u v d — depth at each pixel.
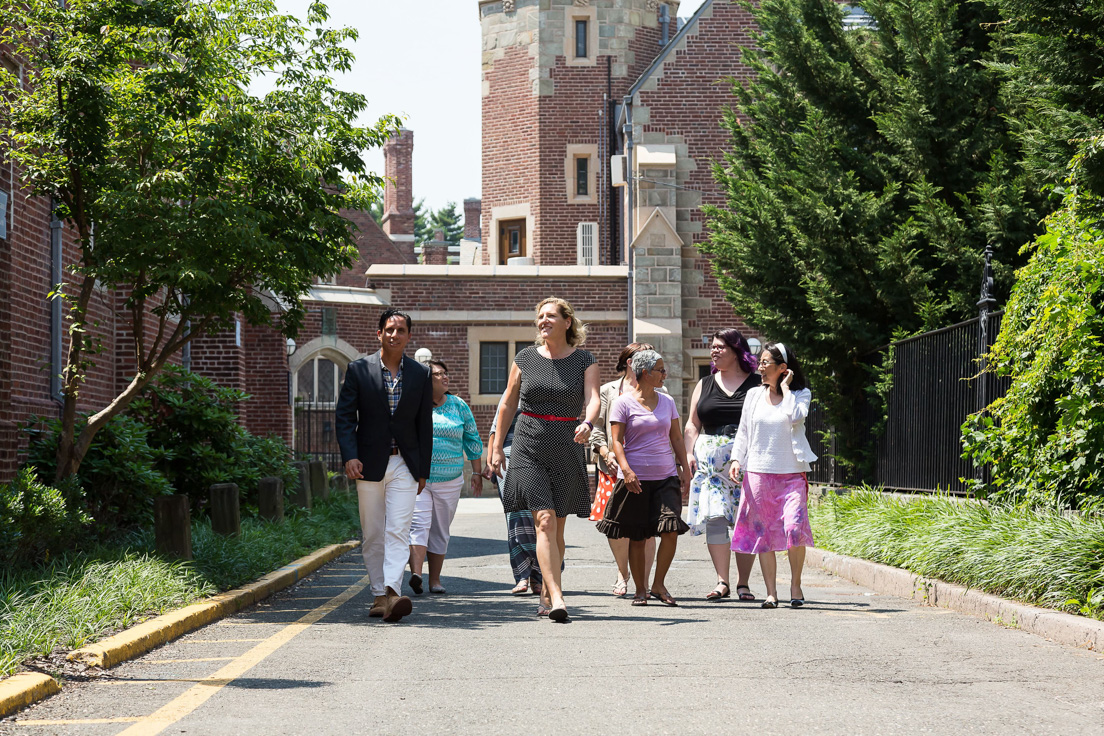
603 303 32.16
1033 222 15.09
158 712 5.34
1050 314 9.70
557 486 8.64
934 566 9.68
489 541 16.56
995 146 16.44
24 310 13.18
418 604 9.62
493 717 5.18
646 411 9.46
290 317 11.12
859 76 18.66
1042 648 7.00
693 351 32.28
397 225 57.41
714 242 19.83
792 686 5.82
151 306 17.33
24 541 8.90
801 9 18.64
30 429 12.27
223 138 9.81
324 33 10.66
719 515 9.97
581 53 38.72
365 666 6.51
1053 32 11.00
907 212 17.38
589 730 4.92
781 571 12.81
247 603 9.47
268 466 16.36
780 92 19.34
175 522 9.78
